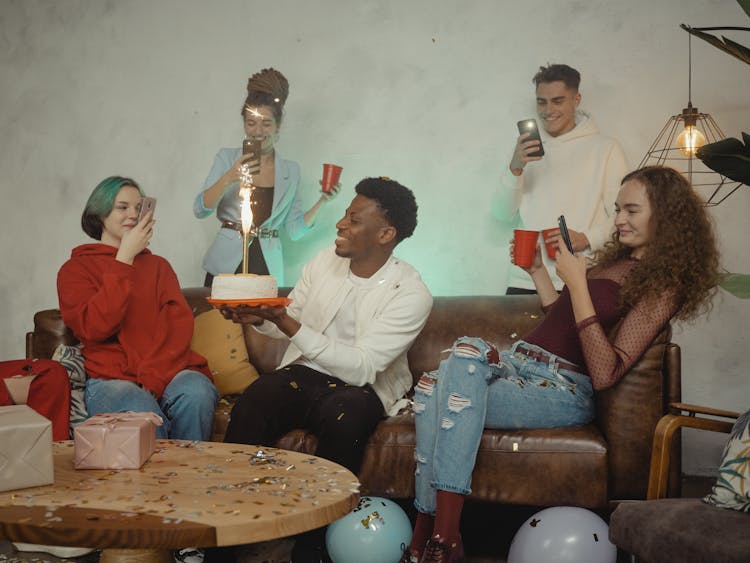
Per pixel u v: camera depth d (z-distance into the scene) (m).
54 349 2.79
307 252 3.79
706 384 3.37
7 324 4.27
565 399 2.28
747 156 2.20
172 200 4.02
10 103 4.27
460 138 3.66
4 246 4.27
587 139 3.36
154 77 4.05
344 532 2.10
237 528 1.32
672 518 1.63
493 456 2.25
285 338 2.78
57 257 4.21
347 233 2.54
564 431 2.26
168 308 2.70
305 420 2.44
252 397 2.37
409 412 2.54
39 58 4.24
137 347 2.60
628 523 1.71
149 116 4.06
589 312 2.22
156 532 1.29
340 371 2.40
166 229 4.04
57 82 4.21
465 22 3.65
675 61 3.41
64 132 4.20
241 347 2.93
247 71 3.92
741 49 2.29
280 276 3.65
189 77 4.00
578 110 3.48
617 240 2.48
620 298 2.26
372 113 3.76
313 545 2.09
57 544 1.31
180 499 1.45
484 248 3.64
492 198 3.56
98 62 4.14
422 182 3.71
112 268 2.60
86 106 4.16
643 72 3.44
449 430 2.09
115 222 2.76
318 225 3.80
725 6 3.36
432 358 2.87
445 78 3.68
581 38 3.51
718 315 3.35
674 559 1.57
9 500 1.43
